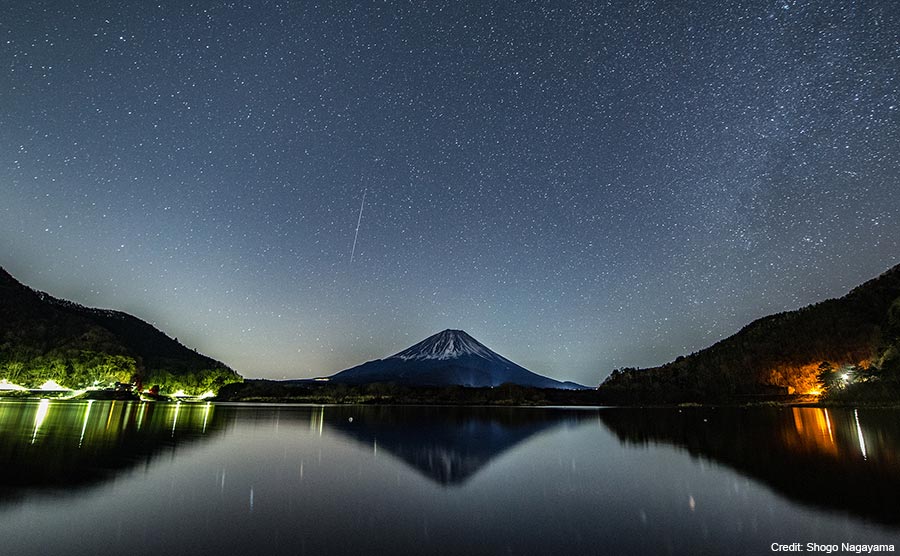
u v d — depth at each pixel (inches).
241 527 413.1
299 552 355.9
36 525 396.2
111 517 426.9
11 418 1397.6
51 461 698.2
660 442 1152.2
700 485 622.8
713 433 1357.0
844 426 1498.5
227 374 5748.0
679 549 376.2
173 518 431.8
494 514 478.0
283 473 677.9
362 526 428.8
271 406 3319.4
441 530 421.4
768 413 2377.0
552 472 727.1
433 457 888.3
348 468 738.8
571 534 413.7
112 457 760.3
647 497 557.0
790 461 812.6
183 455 818.8
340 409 2999.5
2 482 551.8
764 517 467.2
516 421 2025.1
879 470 708.7
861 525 435.5
